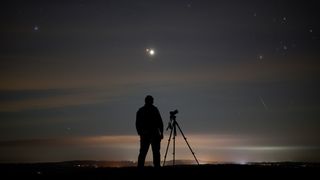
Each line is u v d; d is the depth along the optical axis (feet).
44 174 41.63
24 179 39.32
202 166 42.37
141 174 39.42
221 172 39.24
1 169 57.11
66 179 38.75
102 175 39.50
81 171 41.75
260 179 36.58
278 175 37.70
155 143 43.83
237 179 36.76
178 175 38.68
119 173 40.04
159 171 40.40
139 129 44.04
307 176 37.24
